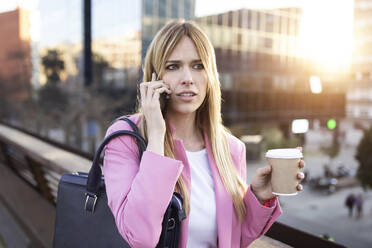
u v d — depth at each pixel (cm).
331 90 2358
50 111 2814
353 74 2214
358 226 1453
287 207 1675
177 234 98
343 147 2153
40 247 285
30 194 392
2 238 309
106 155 105
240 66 2788
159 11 2648
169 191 92
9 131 469
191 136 124
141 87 105
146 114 101
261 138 2672
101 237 106
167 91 104
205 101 122
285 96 2741
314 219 1488
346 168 1944
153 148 96
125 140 104
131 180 98
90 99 2672
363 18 2178
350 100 2217
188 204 108
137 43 2625
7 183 443
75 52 2758
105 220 107
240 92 2770
